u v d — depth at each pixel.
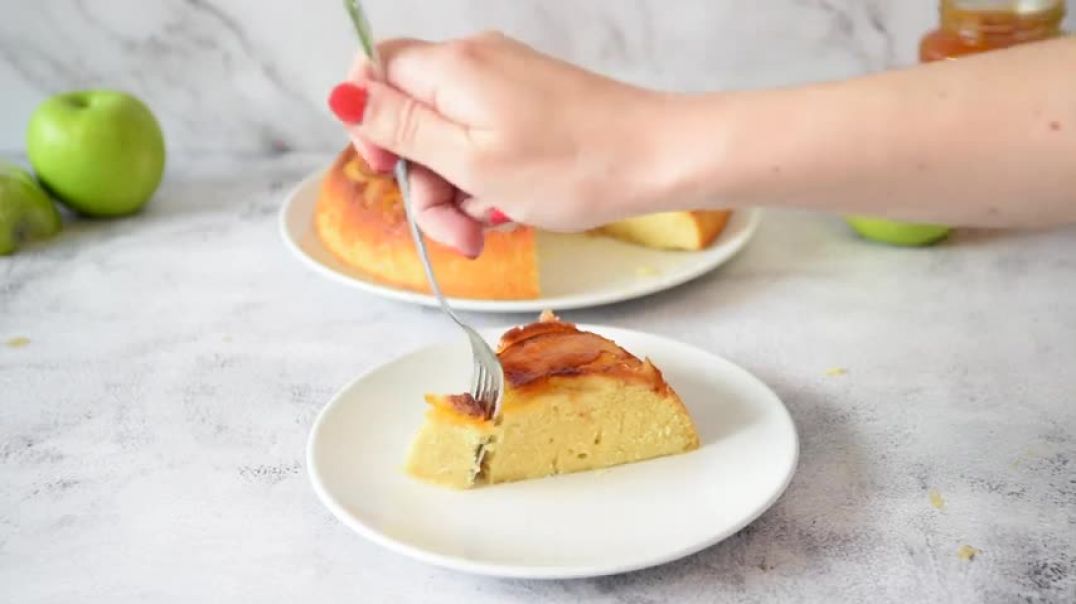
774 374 0.78
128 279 0.92
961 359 0.79
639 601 0.61
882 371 0.78
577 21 1.07
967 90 0.58
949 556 0.63
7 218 0.95
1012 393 0.76
